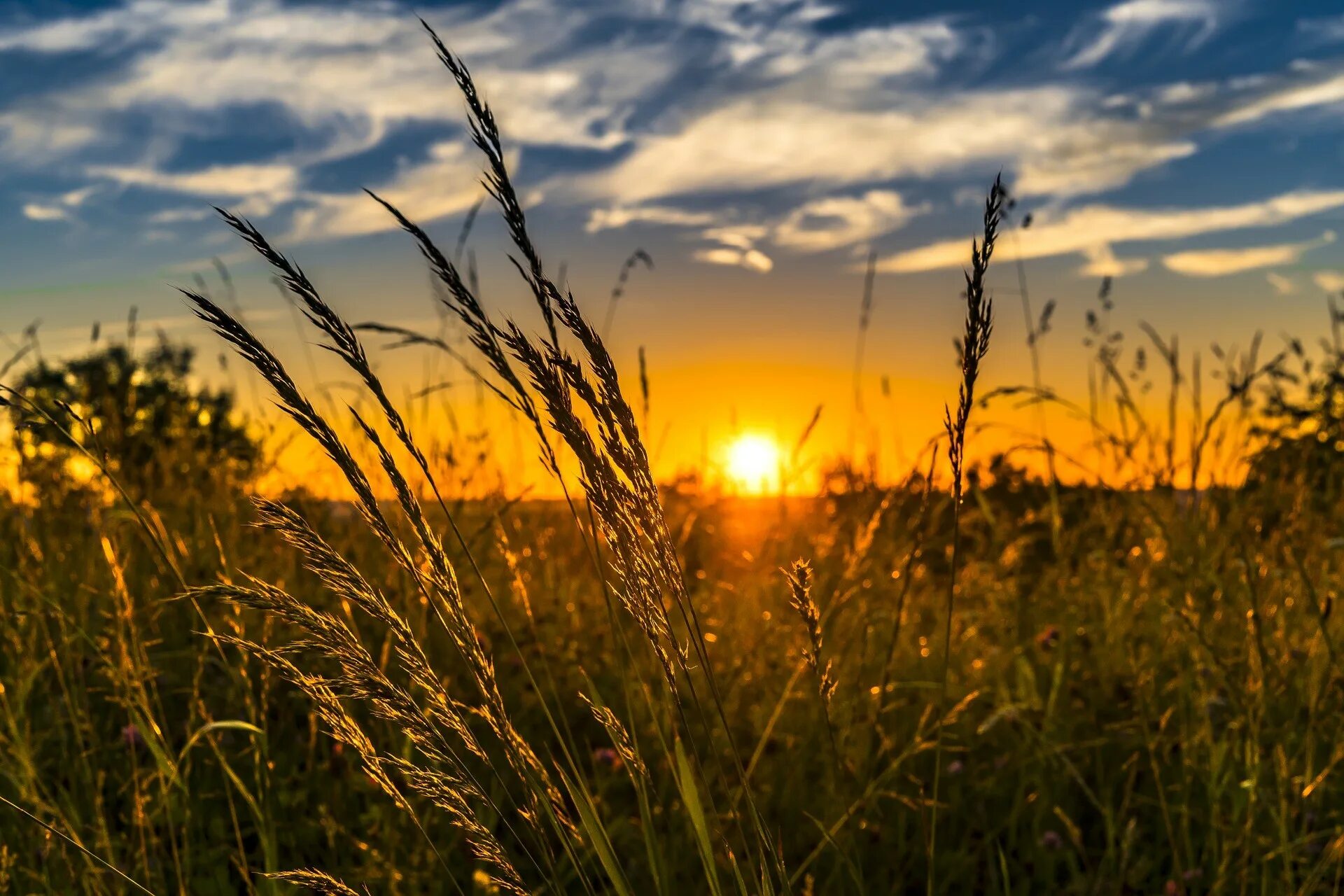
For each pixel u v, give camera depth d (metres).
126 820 2.58
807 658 1.65
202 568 3.67
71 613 3.35
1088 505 4.85
